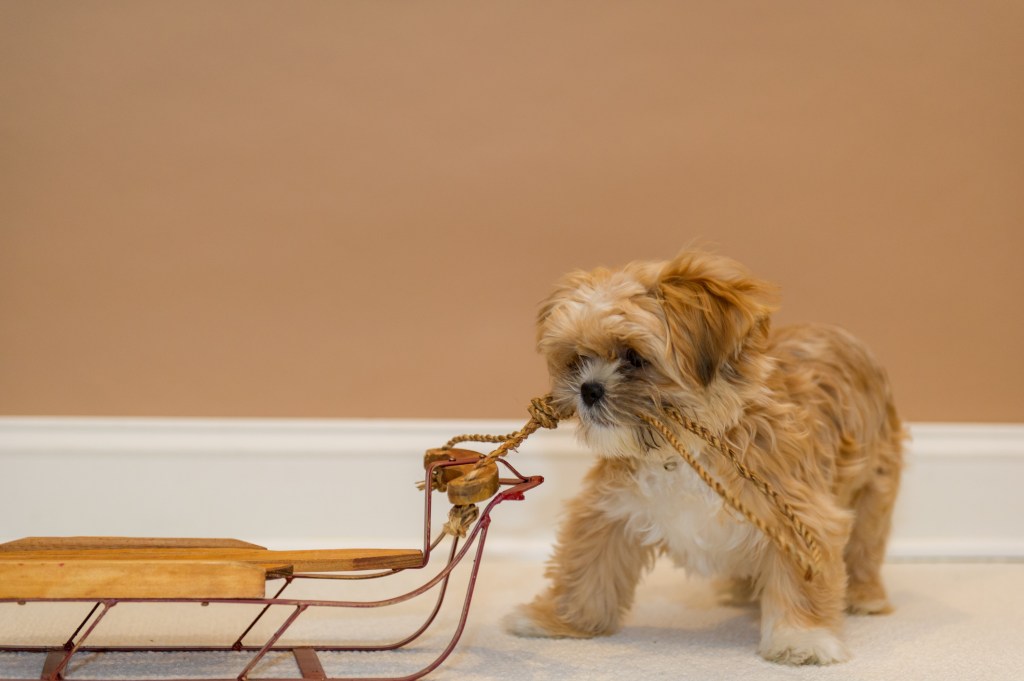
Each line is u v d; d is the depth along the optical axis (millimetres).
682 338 2205
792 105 3516
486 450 3416
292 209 3373
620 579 2582
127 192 3312
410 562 2047
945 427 3605
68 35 3270
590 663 2283
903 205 3578
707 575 2539
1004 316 3641
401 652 2326
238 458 3332
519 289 3455
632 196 3475
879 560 2852
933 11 3557
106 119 3295
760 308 2270
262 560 1942
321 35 3361
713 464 2332
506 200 3439
